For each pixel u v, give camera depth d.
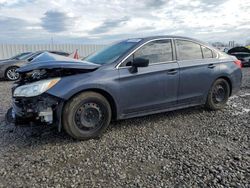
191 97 4.55
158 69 4.07
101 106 3.65
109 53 4.20
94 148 3.36
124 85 3.77
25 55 11.55
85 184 2.48
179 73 4.30
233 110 5.12
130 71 3.83
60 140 3.63
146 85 3.96
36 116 3.36
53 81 3.37
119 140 3.63
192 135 3.80
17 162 2.98
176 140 3.61
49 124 3.49
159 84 4.09
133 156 3.10
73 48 20.48
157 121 4.47
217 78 4.88
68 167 2.84
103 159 3.03
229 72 5.00
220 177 2.56
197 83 4.57
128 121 4.47
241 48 15.45
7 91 7.89
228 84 5.08
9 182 2.54
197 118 4.62
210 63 4.74
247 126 4.17
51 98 3.32
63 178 2.60
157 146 3.40
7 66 10.54
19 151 3.28
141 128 4.12
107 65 3.74
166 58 4.25
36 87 3.31
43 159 3.04
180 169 2.75
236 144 3.43
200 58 4.69
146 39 4.18
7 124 4.41
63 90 3.34
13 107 3.59
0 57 17.17
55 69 3.45
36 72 3.48
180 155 3.10
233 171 2.68
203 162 2.90
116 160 3.00
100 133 3.71
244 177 2.55
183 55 4.47
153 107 4.12
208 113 4.92
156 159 3.01
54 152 3.24
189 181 2.50
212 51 4.92
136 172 2.71
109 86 3.62
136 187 2.42
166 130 4.03
